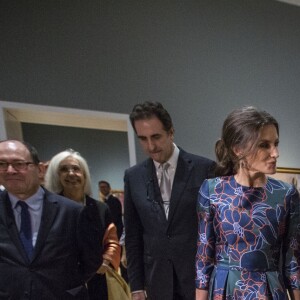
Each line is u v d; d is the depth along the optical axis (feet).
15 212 5.11
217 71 10.68
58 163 7.25
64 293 4.94
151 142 5.43
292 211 4.25
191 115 10.18
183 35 10.23
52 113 8.35
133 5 9.58
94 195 8.72
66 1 8.75
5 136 7.82
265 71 11.53
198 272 4.56
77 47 8.80
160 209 5.64
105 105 9.04
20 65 8.16
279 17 11.93
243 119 4.12
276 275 4.15
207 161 5.71
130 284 5.93
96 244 5.53
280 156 11.65
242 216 4.23
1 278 4.82
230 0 11.07
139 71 9.53
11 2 8.18
